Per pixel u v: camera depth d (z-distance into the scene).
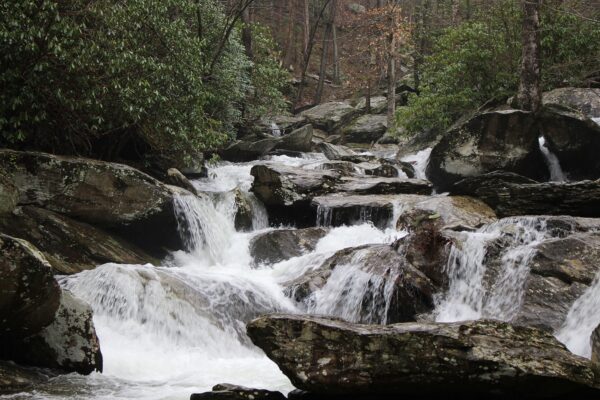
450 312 9.87
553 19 19.28
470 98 20.25
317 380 5.52
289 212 14.98
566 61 19.47
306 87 39.03
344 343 5.58
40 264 6.82
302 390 5.86
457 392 5.45
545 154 16.58
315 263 11.52
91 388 6.81
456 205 13.34
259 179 15.27
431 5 35.56
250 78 24.95
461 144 16.55
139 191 12.59
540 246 9.55
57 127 13.46
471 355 5.32
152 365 8.05
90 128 13.76
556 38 19.59
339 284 10.64
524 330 5.69
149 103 13.52
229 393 5.80
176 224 13.01
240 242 13.70
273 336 5.76
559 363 5.35
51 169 11.83
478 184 13.99
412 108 21.14
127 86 12.98
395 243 10.80
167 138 14.96
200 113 15.47
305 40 39.06
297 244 13.26
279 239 13.36
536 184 13.09
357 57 39.34
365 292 10.25
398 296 9.98
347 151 22.77
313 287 10.75
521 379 5.23
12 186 10.61
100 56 12.63
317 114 30.56
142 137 15.20
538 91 17.27
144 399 6.45
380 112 31.47
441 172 16.77
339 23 44.19
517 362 5.28
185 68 14.84
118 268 9.35
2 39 11.41
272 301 10.41
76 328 7.46
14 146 13.10
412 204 13.89
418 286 10.03
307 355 5.62
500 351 5.36
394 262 10.35
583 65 19.66
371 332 5.57
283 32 43.12
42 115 12.45
